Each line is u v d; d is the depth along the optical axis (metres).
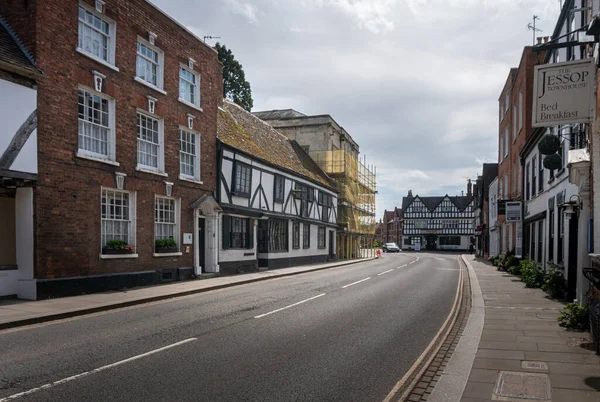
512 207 22.89
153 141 16.25
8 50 11.15
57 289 12.08
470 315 10.25
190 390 5.26
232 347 7.27
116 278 14.05
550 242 16.98
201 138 18.91
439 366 6.49
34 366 6.11
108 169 13.88
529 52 23.12
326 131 39.31
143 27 15.52
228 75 40.50
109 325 8.97
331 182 37.72
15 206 11.81
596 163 9.22
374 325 9.30
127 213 14.91
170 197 16.86
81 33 13.27
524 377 5.76
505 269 23.95
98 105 13.84
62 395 5.03
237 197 21.72
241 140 23.77
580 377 5.75
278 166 25.95
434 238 85.62
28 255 11.60
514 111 26.81
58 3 12.30
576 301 10.28
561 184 14.95
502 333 8.32
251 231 23.02
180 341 7.62
